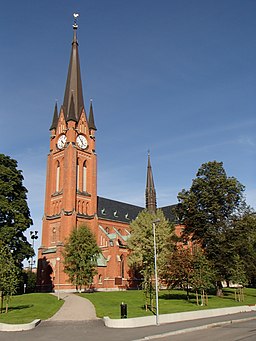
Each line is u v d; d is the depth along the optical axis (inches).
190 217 2487.7
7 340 958.4
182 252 2106.3
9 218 2348.7
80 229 2704.2
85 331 1112.2
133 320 1222.3
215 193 2455.7
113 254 3201.3
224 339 905.5
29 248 2377.0
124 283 3233.3
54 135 3531.0
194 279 1866.4
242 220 2383.1
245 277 2210.9
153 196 4414.4
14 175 2453.2
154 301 1940.2
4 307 1670.8
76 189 3265.3
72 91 3565.5
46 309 1628.9
